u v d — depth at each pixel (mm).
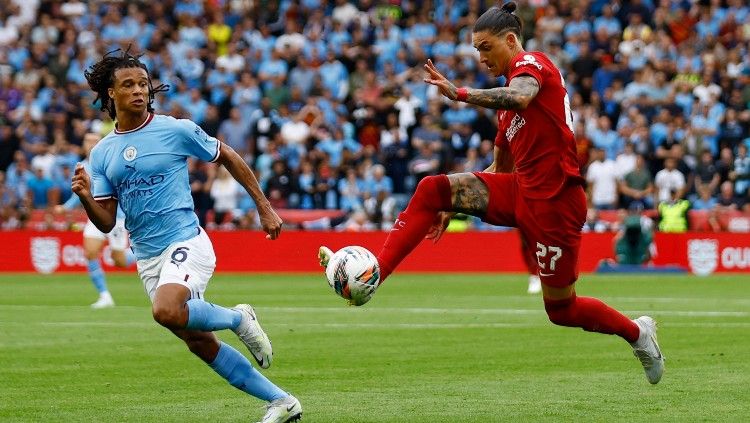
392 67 97625
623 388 29422
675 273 80000
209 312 23188
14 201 88625
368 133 93625
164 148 23828
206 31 105438
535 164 25812
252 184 24516
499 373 32281
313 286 68562
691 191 87438
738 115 90812
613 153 89250
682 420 24922
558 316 27047
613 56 98562
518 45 26250
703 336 40875
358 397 28375
